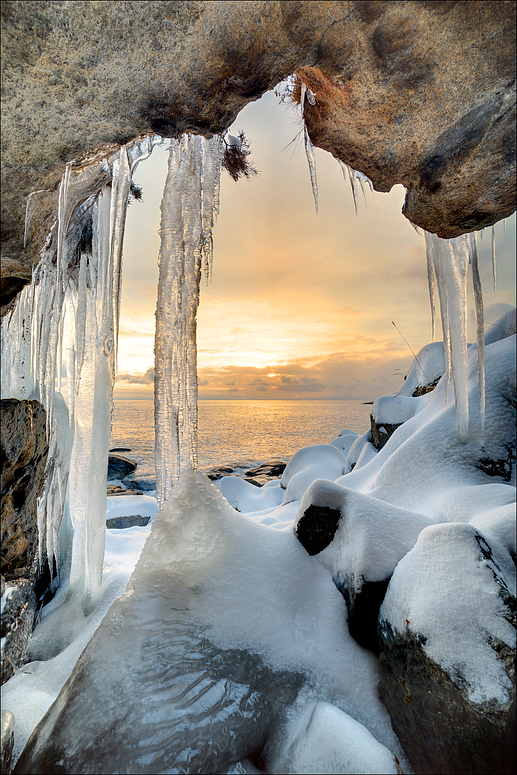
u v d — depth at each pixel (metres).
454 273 2.96
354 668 1.94
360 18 1.33
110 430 2.90
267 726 1.71
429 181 1.82
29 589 2.04
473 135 1.61
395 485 3.47
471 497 2.59
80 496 2.91
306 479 6.78
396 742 1.63
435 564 1.82
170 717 1.62
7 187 1.58
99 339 2.82
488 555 1.73
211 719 1.65
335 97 1.64
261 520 5.42
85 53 1.31
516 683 1.36
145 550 2.34
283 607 2.21
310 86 1.70
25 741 1.82
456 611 1.61
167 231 2.21
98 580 2.77
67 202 1.94
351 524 2.45
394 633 1.81
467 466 3.18
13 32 1.22
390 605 1.91
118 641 1.91
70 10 1.20
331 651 2.01
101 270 2.55
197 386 2.36
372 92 1.55
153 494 10.65
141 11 1.24
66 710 1.67
